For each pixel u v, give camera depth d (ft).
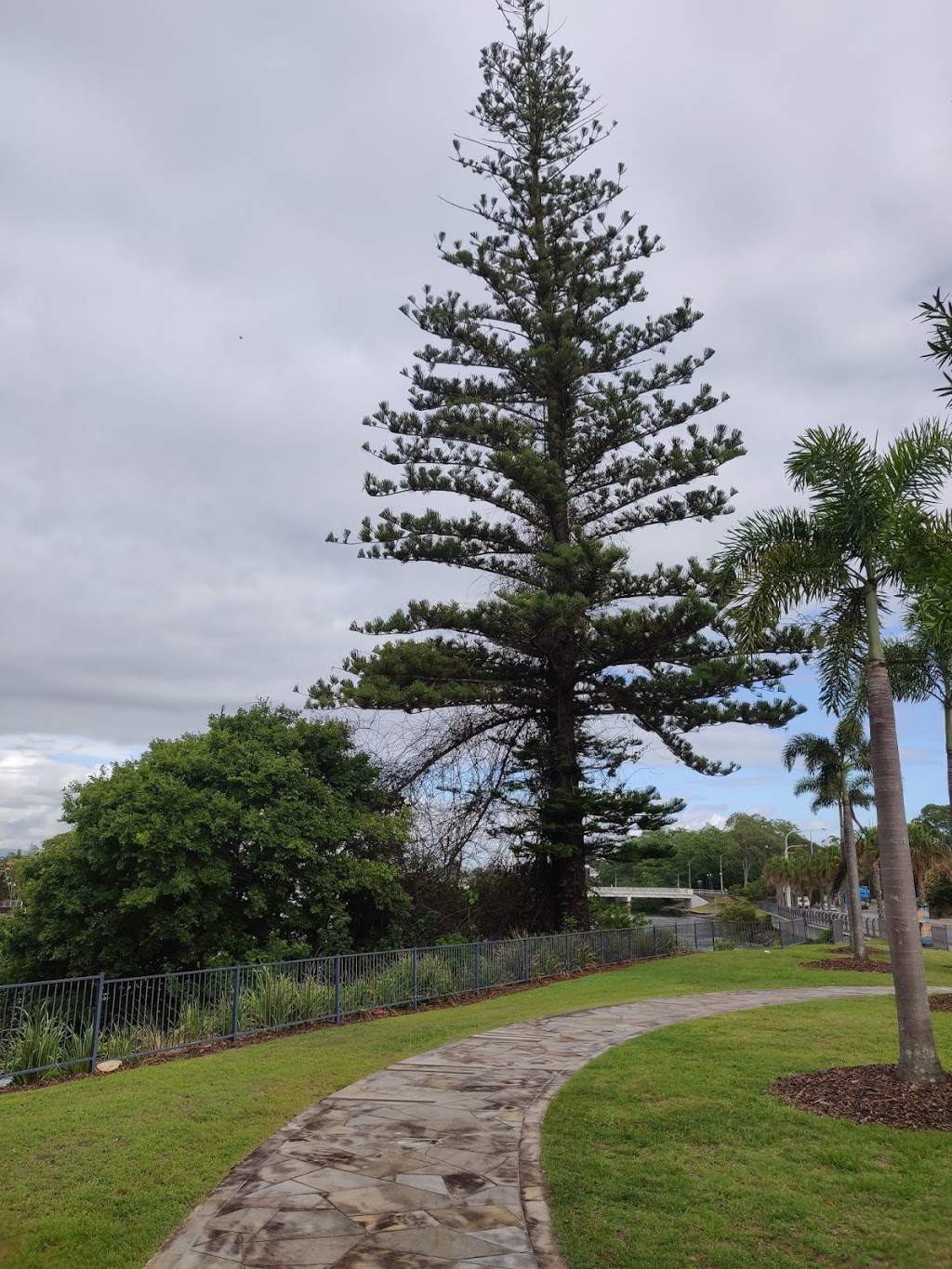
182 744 67.87
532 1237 17.06
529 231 92.02
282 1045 36.91
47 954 59.82
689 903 336.70
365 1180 20.15
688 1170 20.58
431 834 83.20
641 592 80.69
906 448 31.86
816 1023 39.86
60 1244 16.87
